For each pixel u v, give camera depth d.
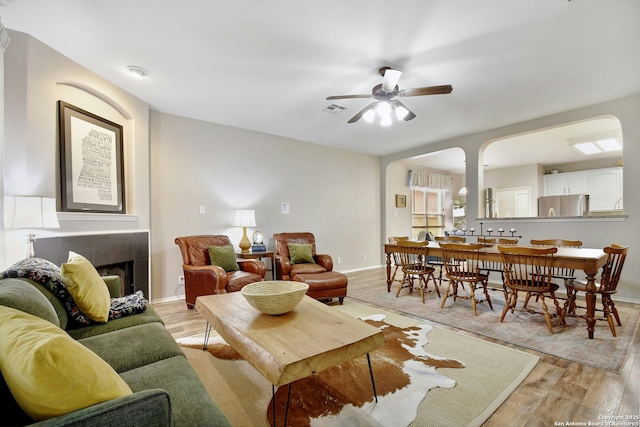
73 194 2.70
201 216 4.18
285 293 1.78
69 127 2.67
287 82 3.11
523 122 4.35
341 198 6.02
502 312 3.09
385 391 1.77
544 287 2.75
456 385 1.83
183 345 2.44
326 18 2.13
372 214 6.62
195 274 3.33
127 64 2.74
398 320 3.02
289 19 2.14
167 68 2.81
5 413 0.76
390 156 6.58
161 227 3.83
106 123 3.10
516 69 2.86
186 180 4.06
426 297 3.94
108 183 3.11
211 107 3.75
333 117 4.15
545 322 2.93
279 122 4.35
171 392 1.11
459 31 2.29
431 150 5.65
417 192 7.95
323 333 1.54
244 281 3.29
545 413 1.57
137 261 3.32
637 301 3.55
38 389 0.71
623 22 2.18
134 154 3.42
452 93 3.38
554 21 2.18
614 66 2.82
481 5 2.01
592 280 2.51
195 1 1.96
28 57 2.28
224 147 4.43
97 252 2.78
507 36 2.35
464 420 1.51
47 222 2.07
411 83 3.14
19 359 0.73
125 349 1.45
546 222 4.28
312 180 5.54
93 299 1.78
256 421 1.52
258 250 4.35
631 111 3.51
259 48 2.50
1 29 1.97
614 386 1.81
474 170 4.96
